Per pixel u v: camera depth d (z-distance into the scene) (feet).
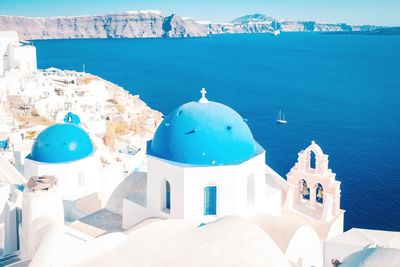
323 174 106.93
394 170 246.47
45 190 74.13
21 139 183.62
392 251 54.44
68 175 107.34
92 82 299.58
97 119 245.04
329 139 317.63
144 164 174.70
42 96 253.03
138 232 58.08
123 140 244.83
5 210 85.15
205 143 80.89
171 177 81.10
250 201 88.07
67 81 307.17
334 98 482.28
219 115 84.28
